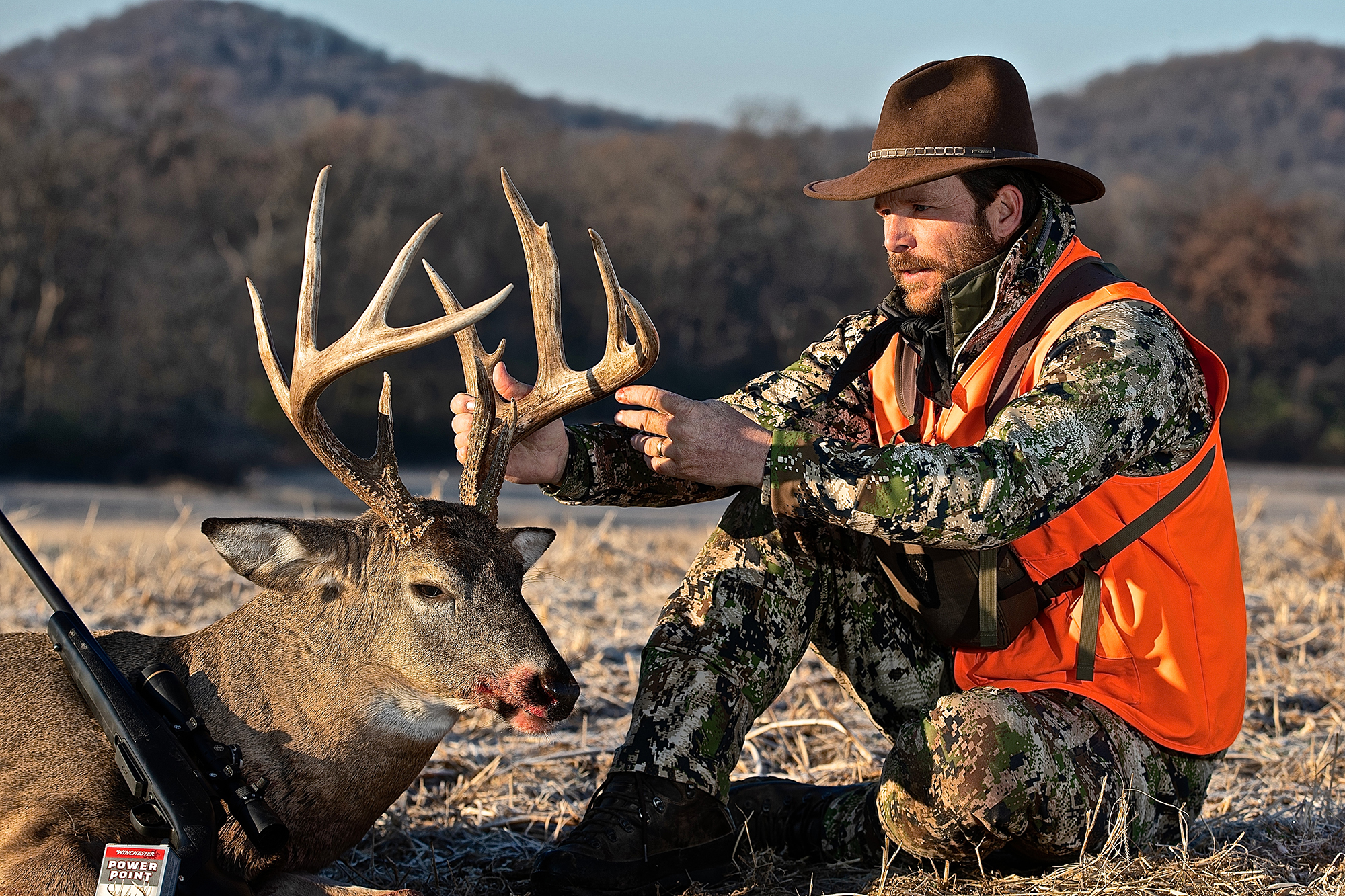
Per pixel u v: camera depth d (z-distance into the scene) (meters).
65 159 47.19
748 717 3.54
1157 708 3.39
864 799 3.61
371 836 3.97
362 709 3.43
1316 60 153.25
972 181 3.61
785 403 4.05
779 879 3.52
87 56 177.62
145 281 46.75
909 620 3.75
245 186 55.09
